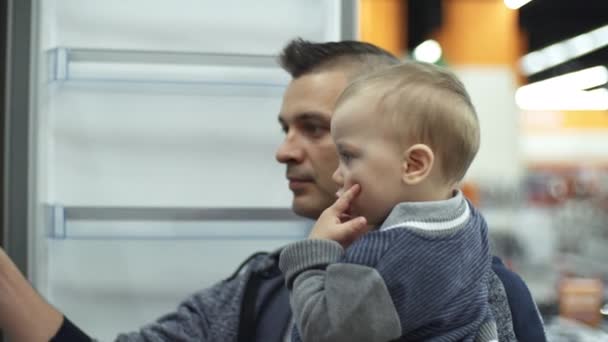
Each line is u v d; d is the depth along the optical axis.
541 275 5.29
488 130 6.71
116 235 1.23
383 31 6.48
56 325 1.02
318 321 0.83
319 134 1.08
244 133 1.40
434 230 0.86
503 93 6.73
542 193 10.93
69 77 1.22
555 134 12.16
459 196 0.93
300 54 1.12
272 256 1.15
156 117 1.38
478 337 0.88
